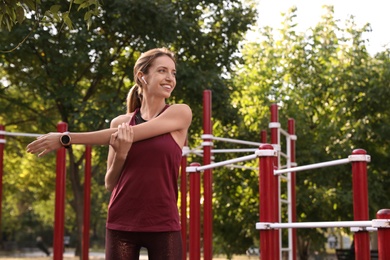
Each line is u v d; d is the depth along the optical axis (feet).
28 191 94.38
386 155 47.65
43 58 42.22
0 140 26.58
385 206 45.96
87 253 30.99
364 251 14.97
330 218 47.80
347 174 47.78
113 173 8.37
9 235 141.90
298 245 53.36
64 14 12.39
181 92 42.98
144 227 8.16
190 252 18.69
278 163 26.91
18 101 44.50
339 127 48.83
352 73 48.03
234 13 47.50
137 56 46.47
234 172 48.78
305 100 50.47
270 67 53.31
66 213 99.55
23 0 12.80
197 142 49.70
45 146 8.13
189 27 43.27
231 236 50.08
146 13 39.45
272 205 12.96
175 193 8.50
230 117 45.11
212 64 46.29
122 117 8.84
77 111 41.86
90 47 40.16
